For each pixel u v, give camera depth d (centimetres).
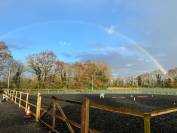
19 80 9588
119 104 4097
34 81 10288
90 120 1891
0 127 1328
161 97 6762
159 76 15038
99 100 5078
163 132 1548
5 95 4156
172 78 14475
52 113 1156
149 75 15425
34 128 1273
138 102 4703
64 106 2928
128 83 14825
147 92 9769
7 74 8706
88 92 9181
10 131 1216
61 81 11312
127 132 1466
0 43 8381
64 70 11588
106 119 1939
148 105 4028
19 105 2608
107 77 13000
